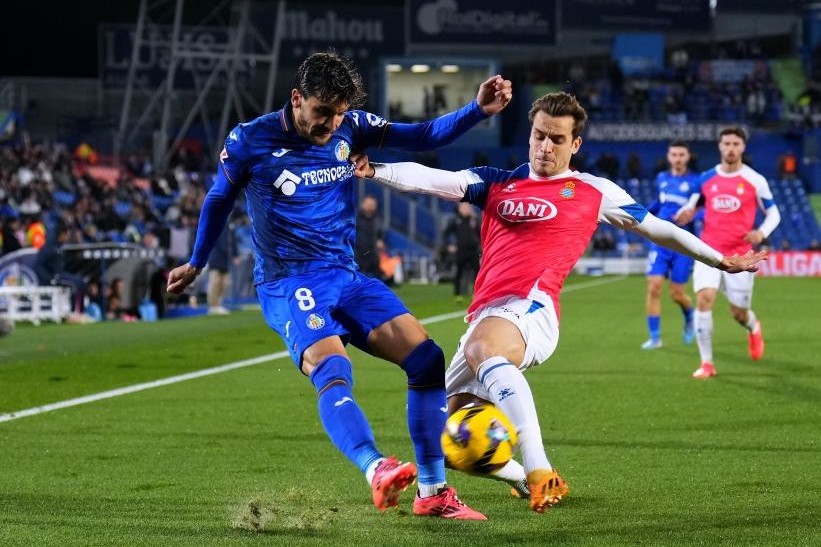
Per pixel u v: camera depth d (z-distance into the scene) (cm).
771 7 12162
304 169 1300
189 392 2522
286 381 2719
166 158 8575
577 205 1377
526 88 11231
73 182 7531
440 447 1305
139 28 8681
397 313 1308
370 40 10488
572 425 2002
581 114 1384
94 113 9719
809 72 11869
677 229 1402
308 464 1662
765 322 4353
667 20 11675
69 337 4031
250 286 6031
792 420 2036
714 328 4103
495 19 10775
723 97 11506
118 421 2106
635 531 1225
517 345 1322
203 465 1661
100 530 1245
